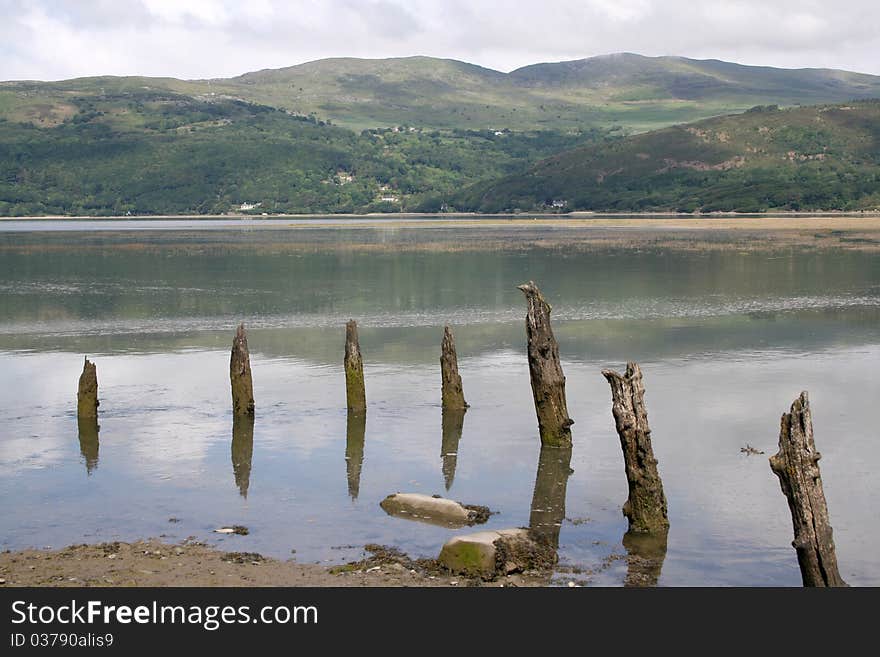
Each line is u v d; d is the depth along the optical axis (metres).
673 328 41.91
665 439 24.12
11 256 92.69
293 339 40.25
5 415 27.14
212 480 21.28
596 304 50.41
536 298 23.73
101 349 37.97
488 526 18.44
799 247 94.25
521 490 20.67
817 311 47.03
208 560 16.53
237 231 156.38
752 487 20.52
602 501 19.98
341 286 61.53
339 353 36.81
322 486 20.84
